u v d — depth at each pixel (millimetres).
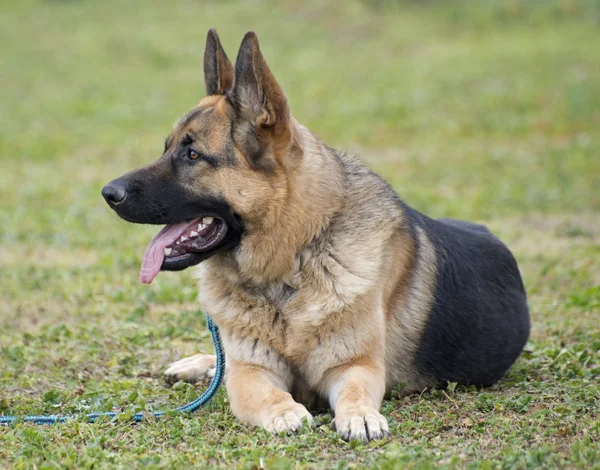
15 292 10172
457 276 6961
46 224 14367
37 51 33500
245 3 38594
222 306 6207
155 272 6102
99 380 7129
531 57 28141
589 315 8797
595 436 5285
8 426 5824
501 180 17250
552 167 18000
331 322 5949
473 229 7910
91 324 8820
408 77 27234
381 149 20938
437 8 36250
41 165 20391
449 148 20562
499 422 5629
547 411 5738
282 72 29266
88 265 11547
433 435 5477
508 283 7441
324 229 6109
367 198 6391
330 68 29438
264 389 5809
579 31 31125
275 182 5996
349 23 34875
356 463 4938
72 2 40594
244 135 6004
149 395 6691
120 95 27875
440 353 6723
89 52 33156
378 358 6094
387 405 6145
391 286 6410
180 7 39094
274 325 6059
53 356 7707
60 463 5004
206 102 6324
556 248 12070
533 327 8570
